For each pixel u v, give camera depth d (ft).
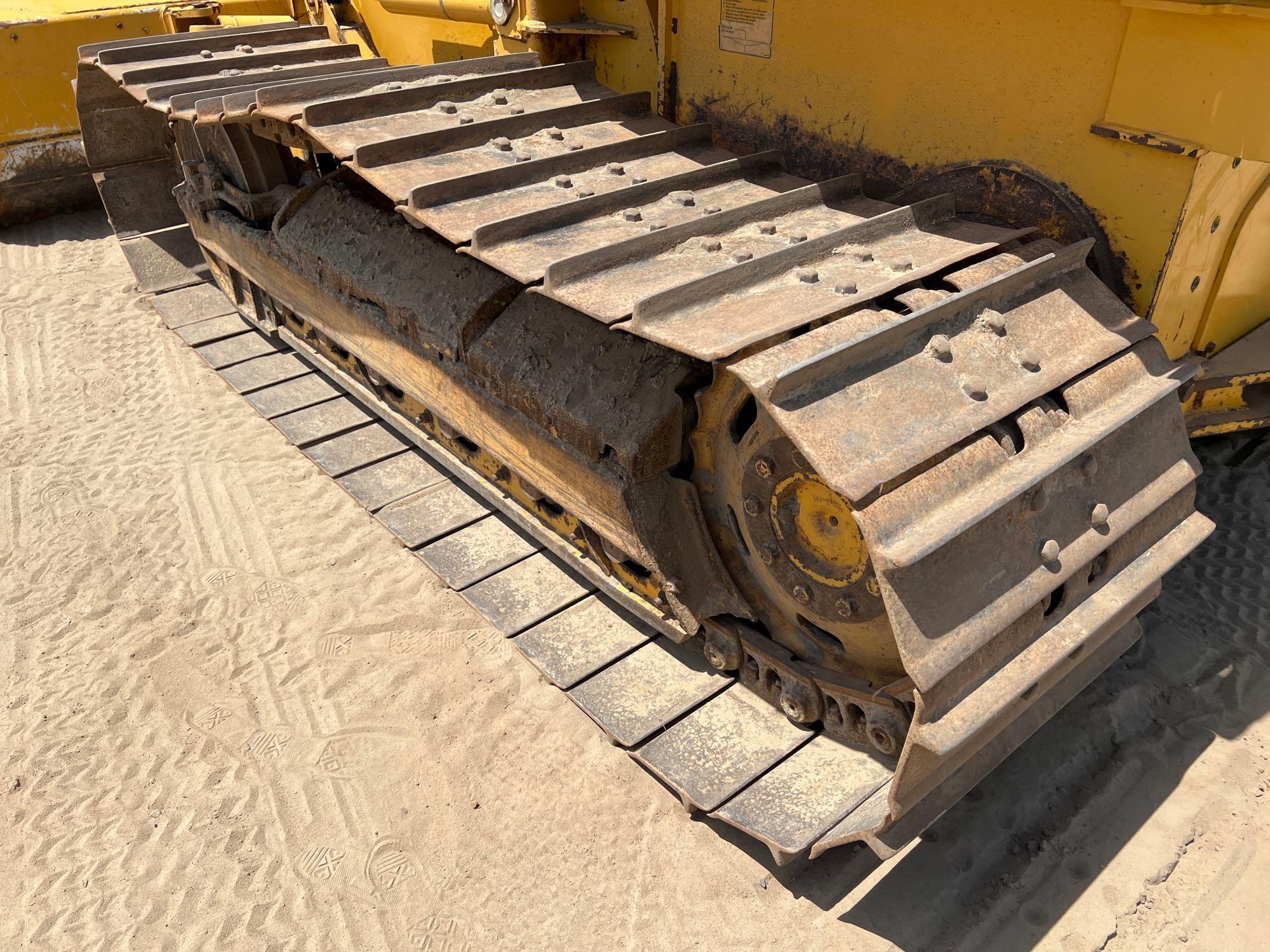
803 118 12.15
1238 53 8.00
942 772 7.98
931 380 7.93
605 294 8.76
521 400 10.66
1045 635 8.18
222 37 16.39
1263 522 12.57
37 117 22.43
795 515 8.69
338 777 9.89
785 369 7.32
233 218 16.44
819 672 9.29
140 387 16.92
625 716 9.91
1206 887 8.57
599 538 10.85
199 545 13.19
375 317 13.10
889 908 8.52
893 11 10.64
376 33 18.80
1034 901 8.50
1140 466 8.84
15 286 20.56
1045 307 8.91
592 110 12.99
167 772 10.03
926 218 10.28
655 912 8.55
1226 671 10.61
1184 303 10.26
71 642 11.68
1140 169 9.10
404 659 11.30
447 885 8.85
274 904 8.74
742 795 8.99
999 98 10.00
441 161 11.50
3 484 14.51
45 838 9.41
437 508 13.35
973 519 7.30
